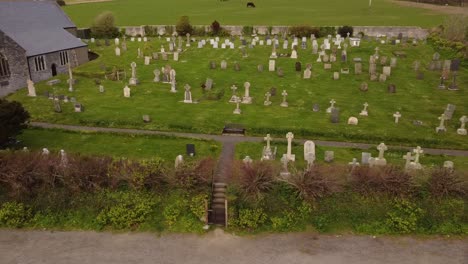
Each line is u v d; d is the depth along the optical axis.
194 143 33.12
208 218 24.02
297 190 24.45
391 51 67.06
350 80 51.72
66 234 23.36
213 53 68.38
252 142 33.34
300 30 83.06
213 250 21.92
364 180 24.70
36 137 34.56
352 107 41.97
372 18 105.31
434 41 72.69
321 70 56.22
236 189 24.67
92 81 53.06
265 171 25.05
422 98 44.97
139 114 39.91
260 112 40.41
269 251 21.78
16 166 25.38
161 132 35.91
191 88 48.72
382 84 50.00
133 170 25.73
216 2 153.00
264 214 23.81
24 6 65.56
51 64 57.84
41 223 24.12
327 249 21.91
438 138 34.09
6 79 49.97
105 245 22.39
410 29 82.94
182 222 23.94
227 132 35.53
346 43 71.44
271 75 54.16
